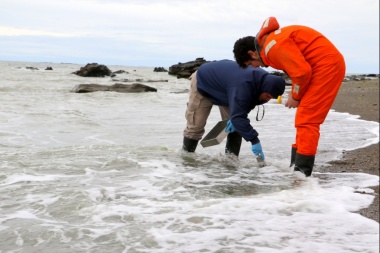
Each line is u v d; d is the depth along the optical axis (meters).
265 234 2.90
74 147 6.20
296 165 4.83
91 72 43.50
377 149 6.66
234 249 2.65
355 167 5.43
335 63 4.63
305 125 4.72
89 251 2.62
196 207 3.49
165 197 3.84
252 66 5.23
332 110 13.29
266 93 5.15
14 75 38.84
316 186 4.36
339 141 7.38
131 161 5.25
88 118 10.44
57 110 12.00
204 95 5.70
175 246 2.70
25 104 13.53
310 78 4.63
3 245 2.70
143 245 2.71
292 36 4.69
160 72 71.06
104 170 4.81
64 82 30.12
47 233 2.90
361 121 10.46
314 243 2.75
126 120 10.32
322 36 4.75
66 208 3.41
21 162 5.02
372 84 30.25
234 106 5.20
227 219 3.19
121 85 21.19
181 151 6.03
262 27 4.80
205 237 2.84
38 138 7.34
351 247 2.70
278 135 8.08
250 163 5.57
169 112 12.50
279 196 3.86
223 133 5.55
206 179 4.62
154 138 7.63
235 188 4.27
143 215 3.26
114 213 3.30
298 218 3.24
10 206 3.47
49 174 4.55
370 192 4.16
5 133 7.71
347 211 3.45
